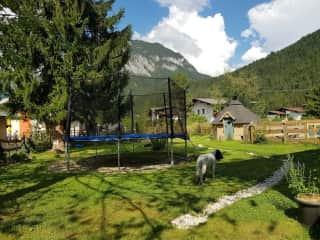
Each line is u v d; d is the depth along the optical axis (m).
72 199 7.49
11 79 17.55
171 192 7.73
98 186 8.86
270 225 5.22
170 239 4.86
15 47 17.55
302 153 14.41
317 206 4.96
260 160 12.93
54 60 18.34
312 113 36.69
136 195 7.55
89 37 20.83
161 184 8.76
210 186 8.27
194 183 8.71
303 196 5.35
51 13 19.14
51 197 7.81
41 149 20.92
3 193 8.46
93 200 7.29
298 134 22.17
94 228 5.46
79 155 18.03
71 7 18.78
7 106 18.67
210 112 53.66
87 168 12.73
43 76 18.83
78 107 18.94
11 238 5.19
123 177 10.20
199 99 55.56
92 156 17.27
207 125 36.91
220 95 60.47
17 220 6.09
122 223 5.64
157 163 13.48
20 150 17.62
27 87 17.44
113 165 13.36
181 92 14.37
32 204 7.21
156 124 21.61
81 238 5.05
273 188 7.77
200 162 8.74
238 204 6.39
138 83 47.06
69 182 9.67
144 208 6.45
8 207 7.02
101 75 19.14
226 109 30.61
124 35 21.08
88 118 20.28
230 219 5.56
